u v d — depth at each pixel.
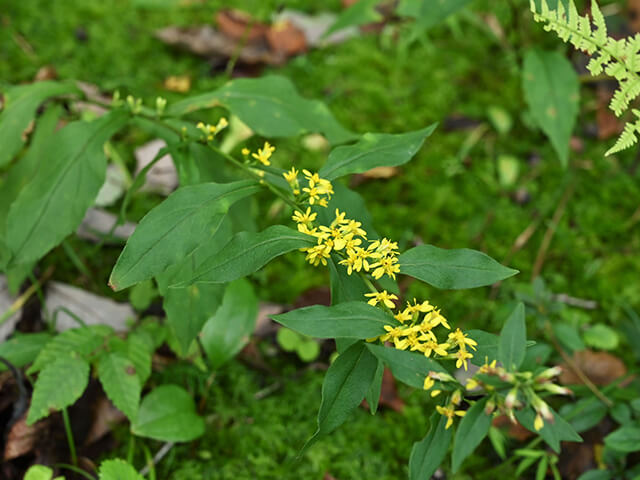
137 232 1.37
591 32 1.49
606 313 2.48
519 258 2.63
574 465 2.03
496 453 2.10
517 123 3.05
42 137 2.12
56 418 1.98
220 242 1.78
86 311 2.29
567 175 2.84
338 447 2.09
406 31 3.32
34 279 2.20
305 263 2.56
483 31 3.39
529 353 1.28
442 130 3.02
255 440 2.10
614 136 2.97
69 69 3.02
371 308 1.26
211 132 1.74
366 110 3.05
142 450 2.04
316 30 3.33
